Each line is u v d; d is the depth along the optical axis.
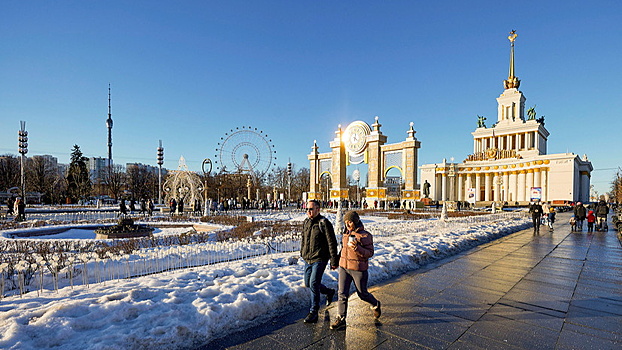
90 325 4.32
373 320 5.22
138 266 8.64
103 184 90.38
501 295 6.51
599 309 5.75
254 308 5.29
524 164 80.06
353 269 4.92
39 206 45.41
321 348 4.28
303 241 5.41
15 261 8.05
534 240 14.97
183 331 4.40
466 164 93.38
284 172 94.31
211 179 67.75
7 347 3.62
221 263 8.80
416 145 40.69
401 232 17.03
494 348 4.31
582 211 19.11
